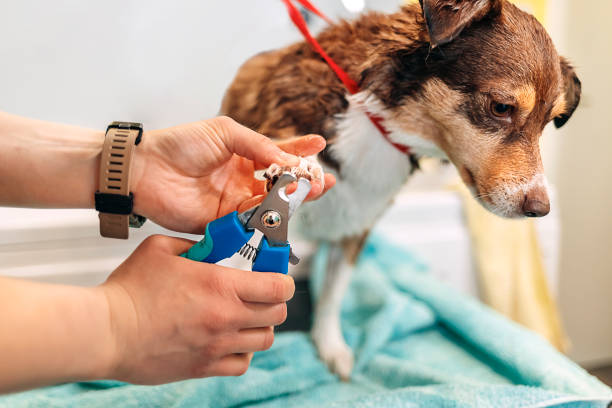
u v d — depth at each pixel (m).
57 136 0.69
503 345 1.07
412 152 1.06
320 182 0.65
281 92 1.07
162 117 1.41
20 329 0.47
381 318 1.25
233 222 0.58
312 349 1.16
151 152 0.68
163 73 1.39
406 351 1.18
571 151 1.45
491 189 0.90
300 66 1.07
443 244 1.58
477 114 0.89
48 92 1.36
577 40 1.24
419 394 0.87
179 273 0.58
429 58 0.90
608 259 1.50
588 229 1.53
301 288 1.47
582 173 1.48
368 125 1.02
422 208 1.57
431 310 1.30
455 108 0.91
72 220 1.15
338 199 1.11
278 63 1.14
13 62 1.32
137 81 1.39
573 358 1.48
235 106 1.21
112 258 1.19
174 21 1.36
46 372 0.49
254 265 0.61
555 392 0.86
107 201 0.66
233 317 0.58
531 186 0.88
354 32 1.04
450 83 0.90
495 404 0.83
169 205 0.70
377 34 1.00
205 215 0.73
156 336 0.56
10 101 1.34
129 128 0.67
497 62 0.85
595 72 1.31
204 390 0.92
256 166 0.76
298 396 1.01
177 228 0.73
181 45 1.38
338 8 1.22
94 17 1.34
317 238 1.25
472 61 0.87
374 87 0.97
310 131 1.02
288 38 1.34
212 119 0.69
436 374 1.00
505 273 1.51
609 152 1.47
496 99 0.86
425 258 1.56
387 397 0.86
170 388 0.92
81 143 0.69
